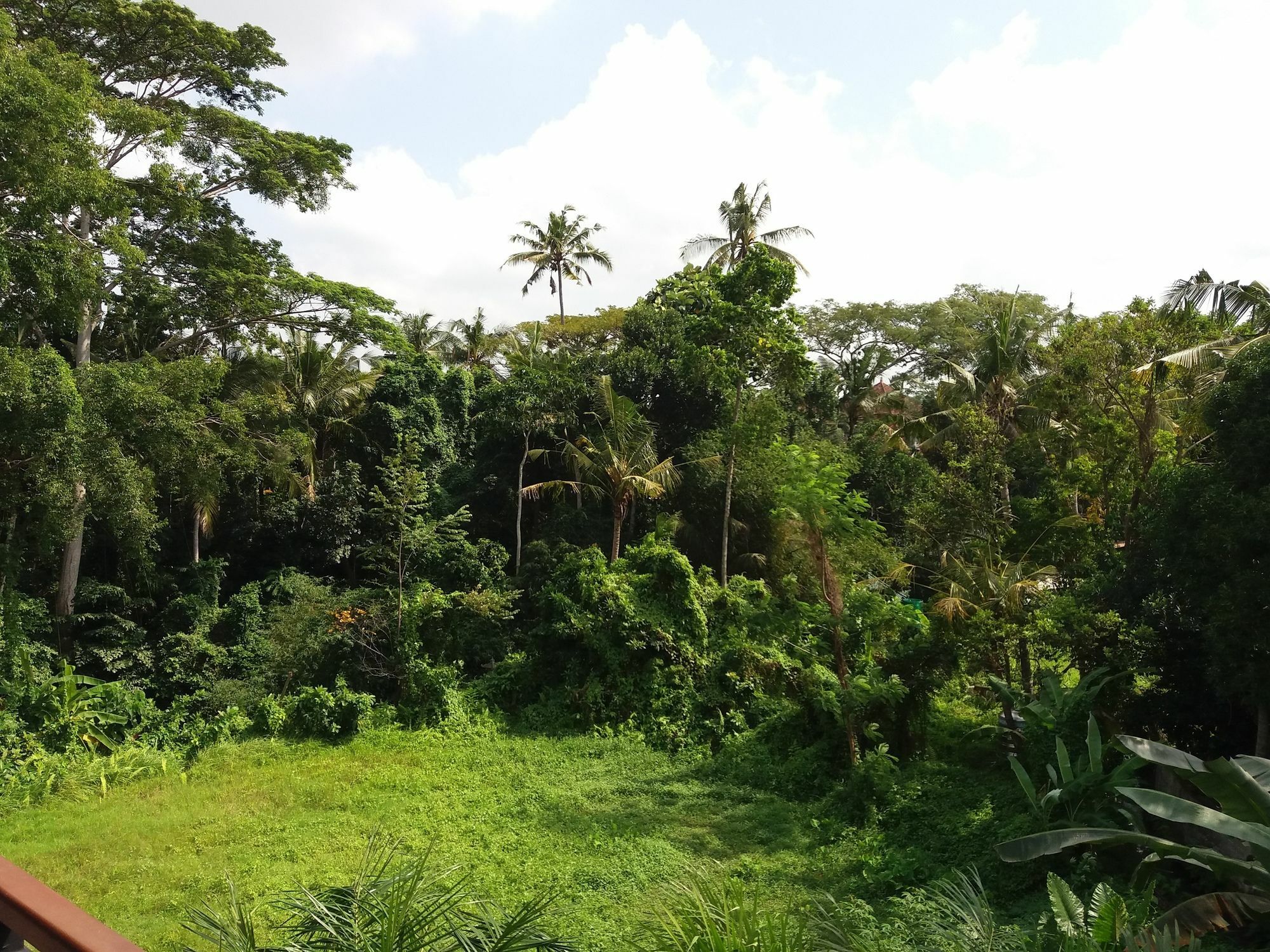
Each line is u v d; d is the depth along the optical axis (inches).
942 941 213.9
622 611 752.3
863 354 1669.5
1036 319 1611.7
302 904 130.8
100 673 828.0
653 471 928.3
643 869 454.0
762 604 663.8
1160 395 671.8
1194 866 393.7
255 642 904.3
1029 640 612.4
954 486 767.7
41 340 873.5
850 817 536.1
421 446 1106.7
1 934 78.5
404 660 800.3
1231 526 438.9
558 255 1494.8
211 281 925.2
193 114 896.9
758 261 933.2
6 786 583.8
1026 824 440.8
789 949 137.6
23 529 746.8
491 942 124.8
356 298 987.9
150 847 490.0
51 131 622.5
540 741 711.1
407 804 562.9
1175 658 526.9
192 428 768.9
